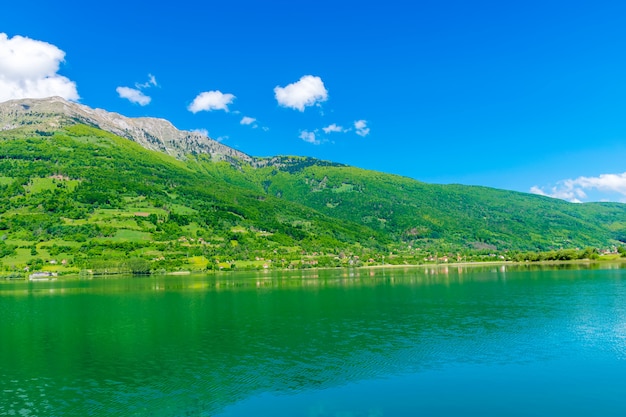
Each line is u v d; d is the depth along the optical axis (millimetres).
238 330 69188
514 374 44594
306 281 162750
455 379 43562
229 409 37312
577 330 62812
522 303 90062
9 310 95750
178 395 40844
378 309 87688
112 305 101500
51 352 57188
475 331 64000
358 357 51750
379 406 37344
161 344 60531
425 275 182375
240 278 183500
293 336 63906
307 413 36188
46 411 37719
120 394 41344
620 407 36469
